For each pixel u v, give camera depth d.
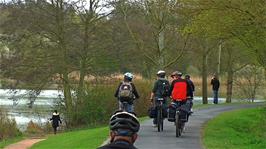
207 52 62.78
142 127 28.31
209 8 28.31
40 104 63.09
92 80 55.19
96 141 24.58
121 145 5.14
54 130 49.97
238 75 73.00
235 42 34.44
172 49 57.41
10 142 40.03
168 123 30.77
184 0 28.75
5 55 56.09
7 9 54.78
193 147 20.86
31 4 54.41
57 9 54.81
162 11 52.59
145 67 61.22
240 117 37.62
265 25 28.22
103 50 55.75
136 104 50.31
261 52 32.88
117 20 56.44
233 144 22.59
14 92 55.91
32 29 54.41
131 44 56.66
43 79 54.69
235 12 28.08
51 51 55.00
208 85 94.62
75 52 55.50
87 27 55.56
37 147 28.77
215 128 29.09
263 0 26.97
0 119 48.97
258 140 24.23
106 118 53.16
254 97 73.44
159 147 20.67
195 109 45.81
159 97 25.94
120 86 23.91
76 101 53.62
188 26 30.53
